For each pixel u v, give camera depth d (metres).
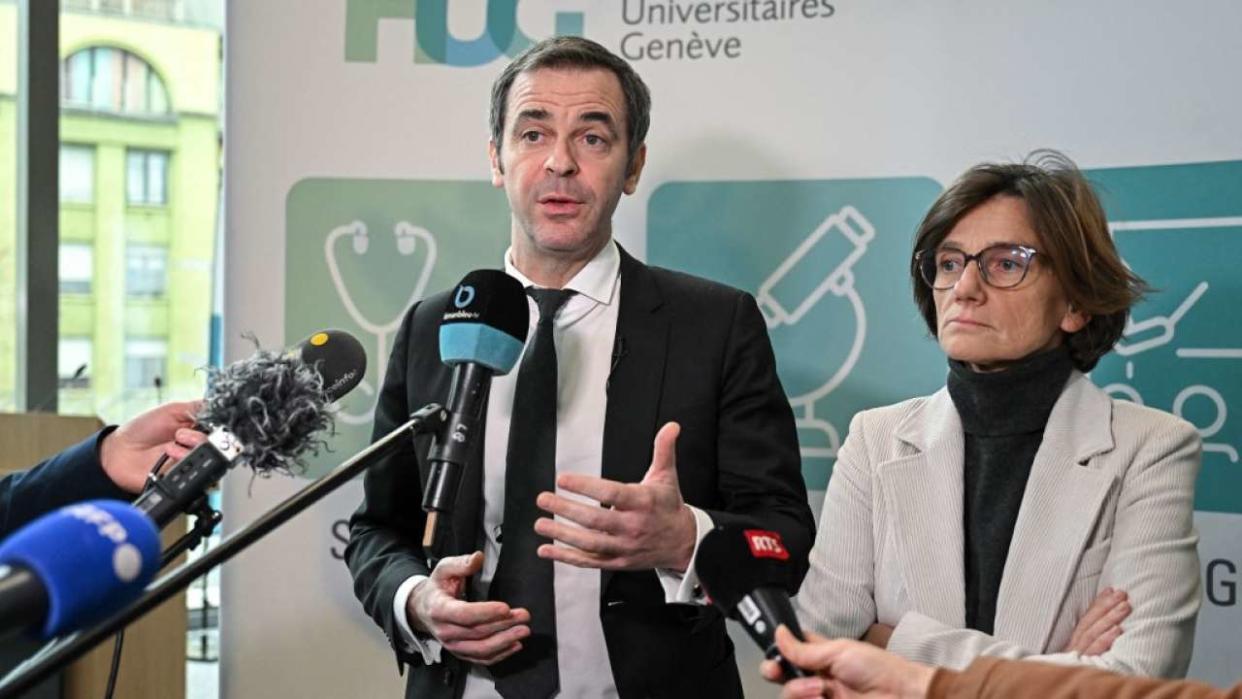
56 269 3.10
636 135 2.00
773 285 2.45
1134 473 1.65
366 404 2.59
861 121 2.39
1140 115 2.22
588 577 1.86
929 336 2.15
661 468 1.62
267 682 2.60
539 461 1.84
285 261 2.61
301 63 2.60
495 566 1.87
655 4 2.48
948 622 1.67
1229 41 2.16
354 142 2.59
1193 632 1.57
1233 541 2.16
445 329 1.47
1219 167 2.17
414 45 2.57
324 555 2.58
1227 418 2.17
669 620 1.84
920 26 2.35
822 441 2.44
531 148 1.92
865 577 1.78
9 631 0.82
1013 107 2.30
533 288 1.96
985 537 1.70
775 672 1.15
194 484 1.11
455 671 1.85
